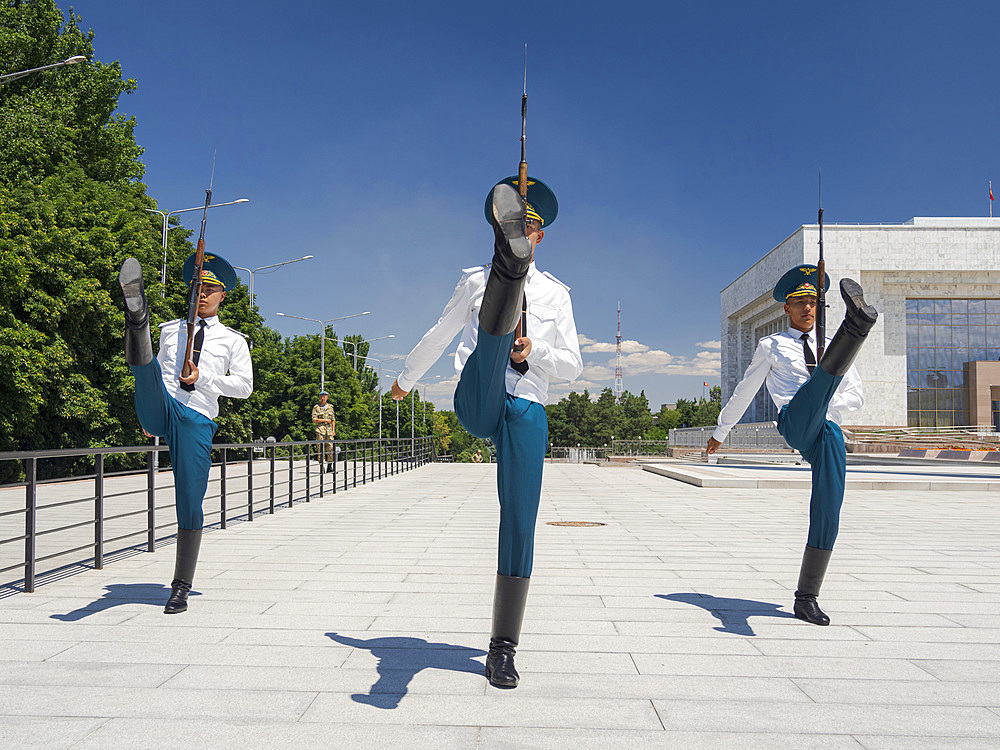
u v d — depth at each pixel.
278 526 8.95
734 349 70.00
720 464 28.22
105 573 5.95
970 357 51.47
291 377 59.50
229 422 32.84
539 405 3.29
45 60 24.25
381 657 3.67
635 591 5.27
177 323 4.82
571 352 3.43
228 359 4.86
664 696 3.16
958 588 5.46
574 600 4.98
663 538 8.03
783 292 5.01
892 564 6.52
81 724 2.81
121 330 21.27
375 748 2.60
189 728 2.77
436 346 3.79
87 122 24.61
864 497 14.23
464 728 2.79
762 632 4.20
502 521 3.25
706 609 4.74
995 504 12.74
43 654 3.70
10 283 17.64
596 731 2.77
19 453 5.04
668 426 127.06
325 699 3.08
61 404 19.53
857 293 3.65
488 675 3.28
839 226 49.88
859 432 40.34
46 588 5.34
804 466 25.11
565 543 7.64
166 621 4.36
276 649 3.79
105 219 21.86
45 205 19.08
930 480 16.12
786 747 2.64
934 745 2.66
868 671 3.52
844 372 3.92
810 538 4.43
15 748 2.58
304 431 57.94
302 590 5.21
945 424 51.22
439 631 4.15
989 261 49.19
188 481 4.54
